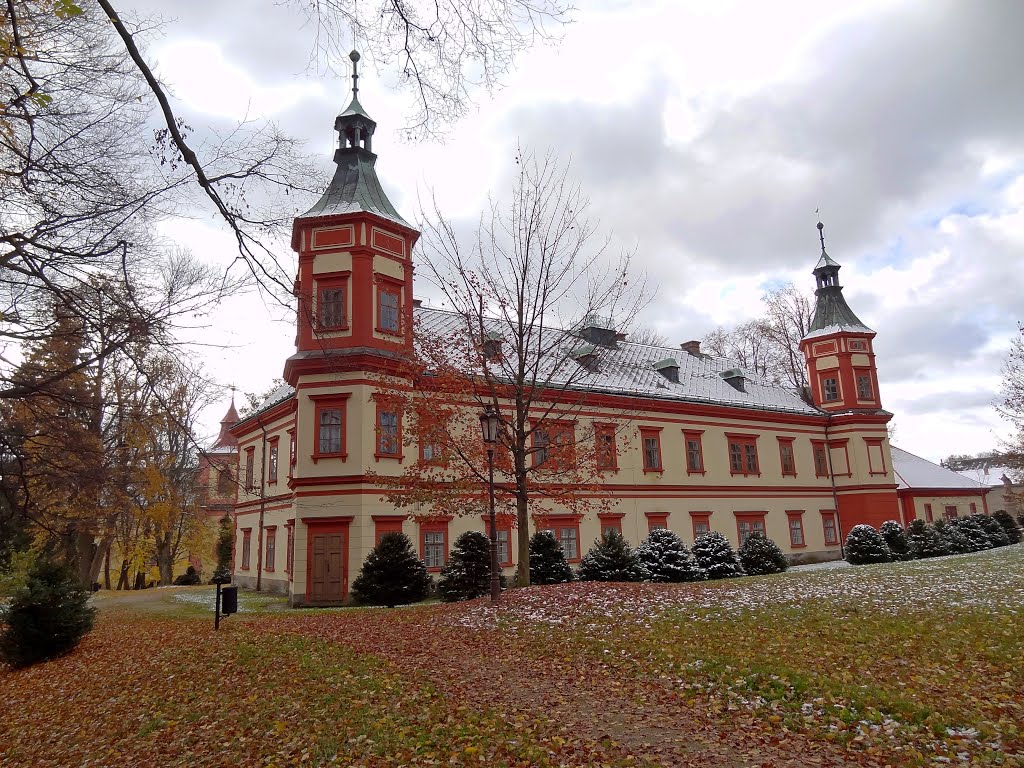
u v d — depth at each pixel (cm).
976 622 1102
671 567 2441
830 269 4331
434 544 2514
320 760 733
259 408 3278
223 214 716
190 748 845
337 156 2725
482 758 690
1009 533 4322
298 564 2333
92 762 867
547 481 2445
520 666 1078
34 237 915
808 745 669
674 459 3372
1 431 1211
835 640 1051
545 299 1853
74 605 1648
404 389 1988
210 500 4638
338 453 2362
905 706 732
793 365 5031
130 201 923
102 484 1600
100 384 1396
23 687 1387
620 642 1155
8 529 1991
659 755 671
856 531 3262
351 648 1264
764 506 3688
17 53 682
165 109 641
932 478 4841
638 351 3912
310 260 2495
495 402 1773
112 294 948
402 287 2592
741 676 889
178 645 1481
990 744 638
